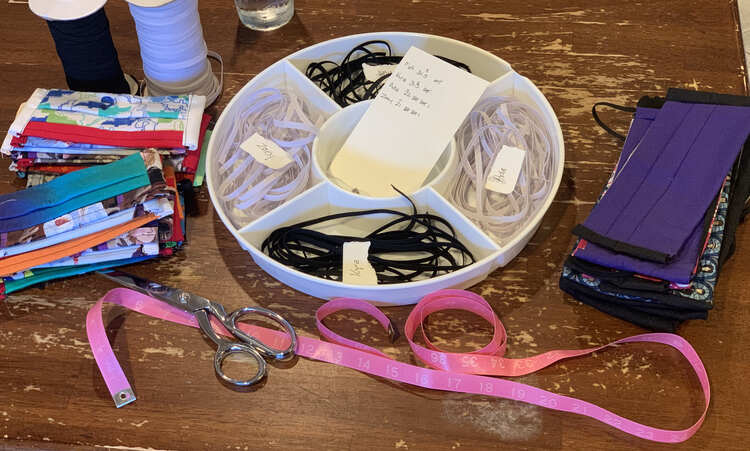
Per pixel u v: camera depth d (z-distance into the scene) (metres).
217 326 1.16
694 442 1.03
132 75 1.49
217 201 1.17
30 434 1.07
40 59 1.51
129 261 1.21
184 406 1.08
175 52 1.32
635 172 1.16
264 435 1.05
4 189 1.32
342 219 1.22
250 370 1.11
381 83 1.37
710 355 1.10
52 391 1.10
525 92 1.32
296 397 1.08
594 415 1.05
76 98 1.29
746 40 2.03
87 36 1.27
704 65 1.45
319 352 1.12
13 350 1.14
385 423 1.06
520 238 1.11
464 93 1.28
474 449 1.03
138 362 1.12
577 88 1.42
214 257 1.23
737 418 1.04
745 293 1.16
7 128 1.41
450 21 1.55
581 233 1.11
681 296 1.06
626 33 1.50
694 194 1.12
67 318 1.17
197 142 1.26
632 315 1.12
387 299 1.14
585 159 1.33
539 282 1.19
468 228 1.15
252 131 1.29
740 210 1.14
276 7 1.53
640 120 1.26
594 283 1.12
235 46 1.52
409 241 1.17
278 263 1.11
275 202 1.25
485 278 1.19
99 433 1.06
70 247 1.16
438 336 1.14
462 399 1.07
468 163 1.25
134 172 1.18
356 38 1.40
